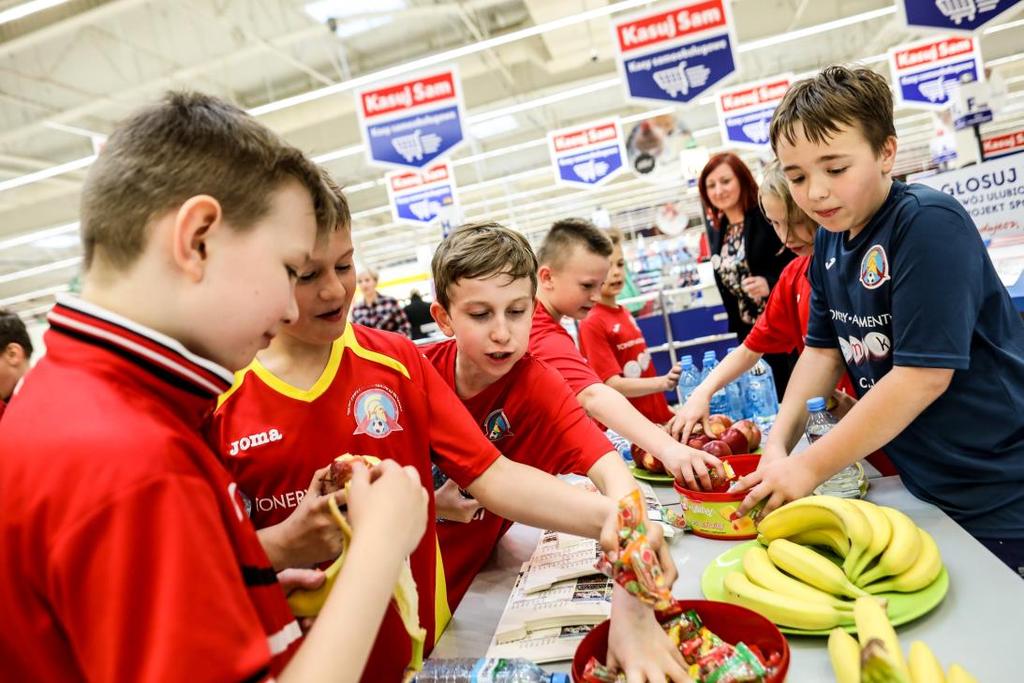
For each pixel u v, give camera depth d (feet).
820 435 5.24
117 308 2.09
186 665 1.66
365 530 2.22
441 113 21.03
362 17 27.45
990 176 10.62
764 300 11.29
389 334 4.36
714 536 4.44
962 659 2.78
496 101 40.96
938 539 3.93
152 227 2.03
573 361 6.02
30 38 23.70
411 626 2.57
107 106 30.94
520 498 3.80
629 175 54.75
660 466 5.83
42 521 1.73
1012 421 4.33
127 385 1.97
